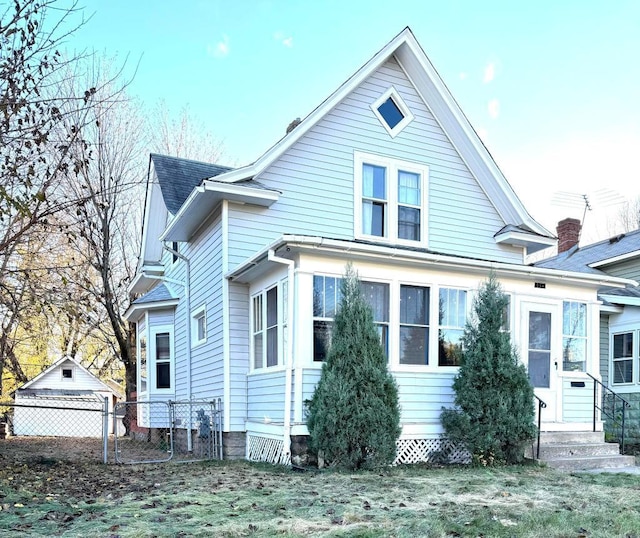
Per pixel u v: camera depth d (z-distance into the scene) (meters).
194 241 12.23
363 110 11.29
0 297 8.23
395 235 11.23
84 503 5.43
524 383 8.54
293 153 10.54
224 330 9.83
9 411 18.88
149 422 13.47
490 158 11.97
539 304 10.09
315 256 8.36
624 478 7.13
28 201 7.15
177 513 4.93
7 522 4.63
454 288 9.44
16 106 7.06
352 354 7.75
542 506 5.25
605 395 13.62
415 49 11.38
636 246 16.11
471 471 7.61
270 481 6.71
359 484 6.40
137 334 15.54
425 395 8.88
